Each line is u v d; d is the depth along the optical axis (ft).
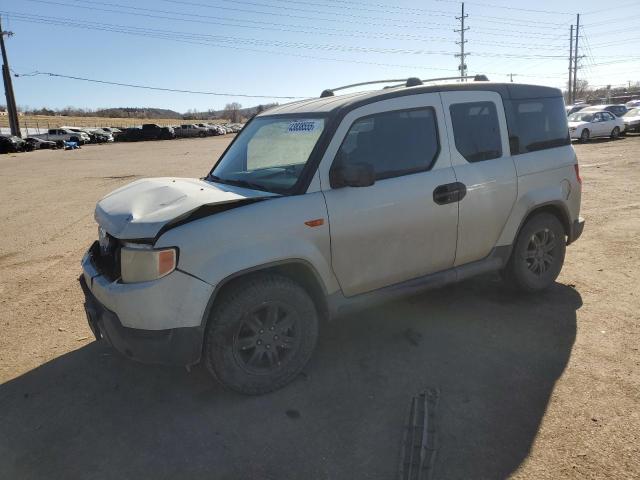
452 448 9.14
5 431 10.22
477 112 13.97
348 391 11.12
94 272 11.45
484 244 14.10
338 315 11.99
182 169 67.15
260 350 10.98
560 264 16.03
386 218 12.07
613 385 10.84
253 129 14.39
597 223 24.86
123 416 10.55
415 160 12.76
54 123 282.36
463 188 13.25
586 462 8.64
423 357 12.44
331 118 11.86
